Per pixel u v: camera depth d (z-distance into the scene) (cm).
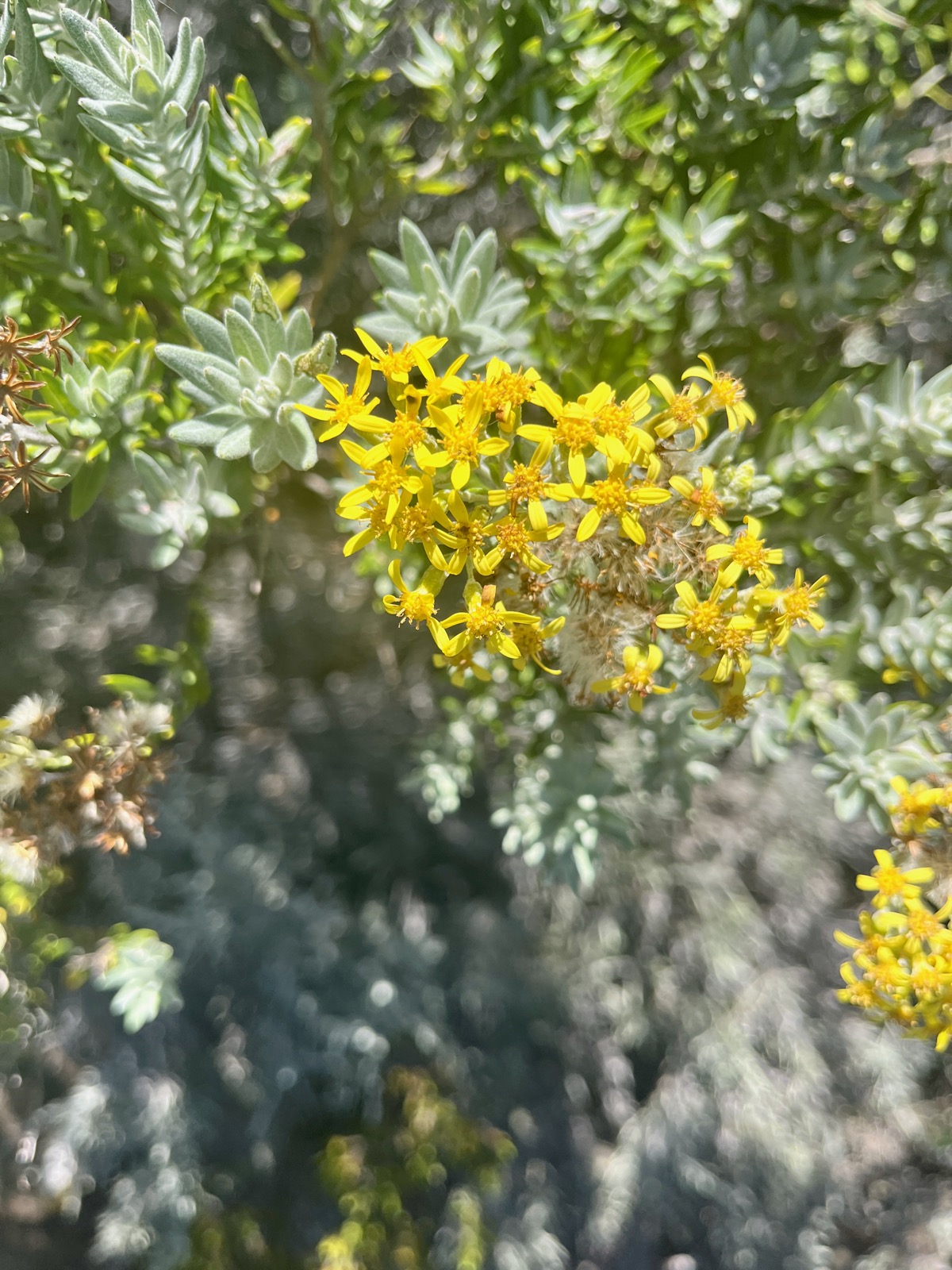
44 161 17
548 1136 43
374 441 16
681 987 42
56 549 32
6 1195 38
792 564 21
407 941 38
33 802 19
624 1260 43
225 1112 40
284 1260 39
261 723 39
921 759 19
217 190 18
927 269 22
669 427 16
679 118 21
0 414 17
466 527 15
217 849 36
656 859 39
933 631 20
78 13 16
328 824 39
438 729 25
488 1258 40
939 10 21
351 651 36
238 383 16
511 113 20
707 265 19
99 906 35
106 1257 38
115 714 20
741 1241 42
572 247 19
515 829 21
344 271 27
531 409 23
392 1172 40
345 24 18
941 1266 43
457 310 17
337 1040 38
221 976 38
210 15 26
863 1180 45
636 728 21
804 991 43
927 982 17
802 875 41
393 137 22
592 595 16
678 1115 41
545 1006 42
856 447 19
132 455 18
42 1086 37
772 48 19
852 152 20
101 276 18
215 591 32
